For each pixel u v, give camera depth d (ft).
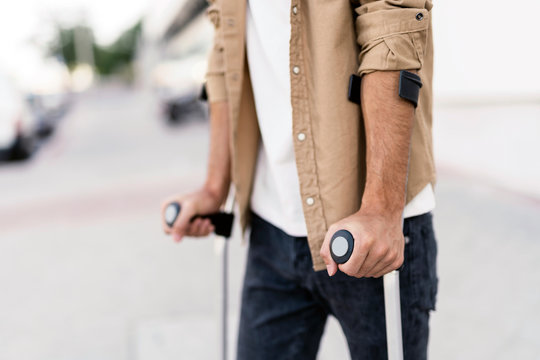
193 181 18.21
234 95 3.05
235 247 10.90
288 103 2.86
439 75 23.66
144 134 33.94
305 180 2.67
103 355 7.20
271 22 2.78
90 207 15.51
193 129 34.01
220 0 2.96
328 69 2.54
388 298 2.47
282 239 3.00
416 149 2.63
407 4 2.31
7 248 12.13
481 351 6.68
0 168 24.41
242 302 3.40
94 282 9.77
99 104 79.20
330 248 2.15
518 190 13.19
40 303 9.01
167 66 38.75
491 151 17.22
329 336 7.32
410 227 2.63
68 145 31.42
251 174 3.22
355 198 2.62
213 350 7.06
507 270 8.91
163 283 9.51
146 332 7.65
